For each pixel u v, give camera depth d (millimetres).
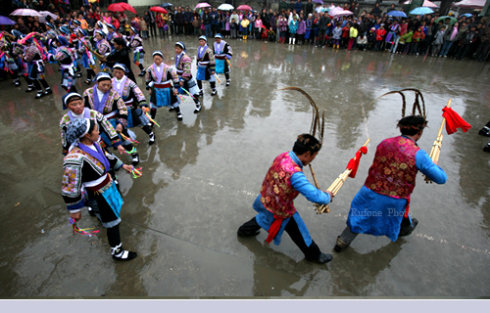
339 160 4523
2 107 6512
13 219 3250
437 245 3014
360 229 2646
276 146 4898
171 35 17719
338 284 2574
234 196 3662
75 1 18172
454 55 14039
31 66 6918
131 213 3344
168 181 3932
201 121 5844
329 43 15469
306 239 2535
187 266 2701
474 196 3799
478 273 2721
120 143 3756
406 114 6445
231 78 8875
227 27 16953
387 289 2545
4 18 9648
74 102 2969
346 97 7469
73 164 2148
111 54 6254
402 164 2285
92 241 2973
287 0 19672
